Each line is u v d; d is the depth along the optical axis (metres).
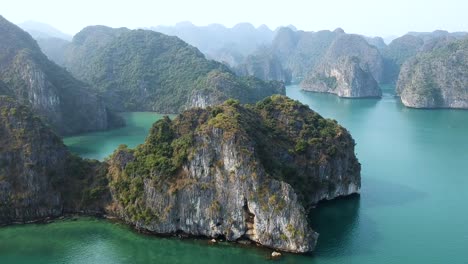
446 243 126.06
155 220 125.75
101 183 142.25
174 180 127.19
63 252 119.19
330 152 149.25
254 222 119.69
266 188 118.81
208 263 113.00
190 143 128.25
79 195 142.25
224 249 118.56
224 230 121.88
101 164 149.88
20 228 132.12
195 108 145.00
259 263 112.19
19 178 139.62
